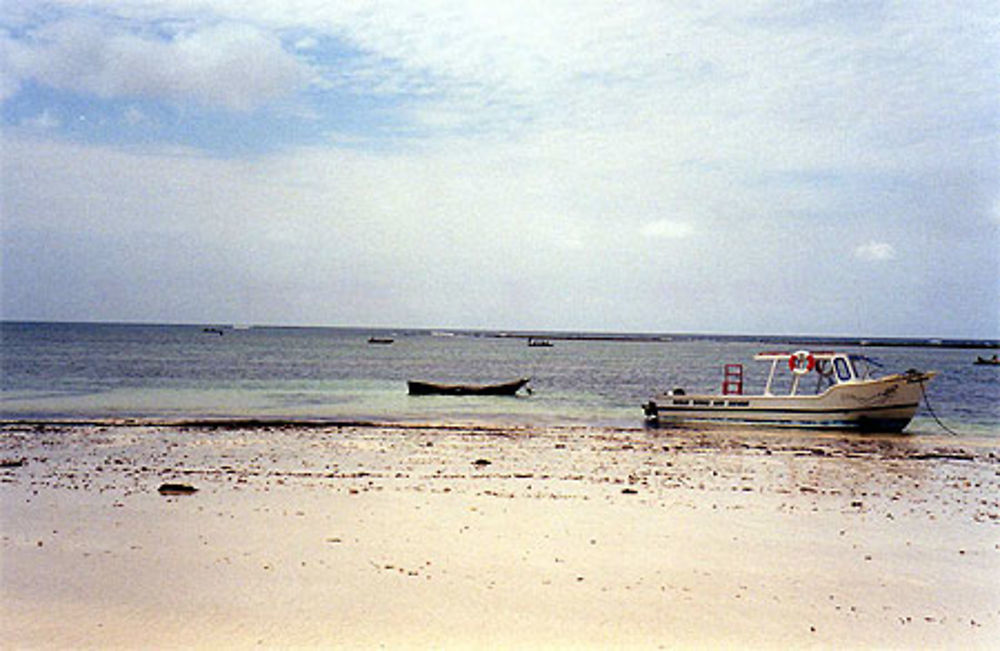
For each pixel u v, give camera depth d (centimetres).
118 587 1006
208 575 1056
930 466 2128
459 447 2328
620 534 1304
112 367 6606
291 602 964
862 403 2908
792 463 2138
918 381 2916
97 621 898
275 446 2266
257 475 1770
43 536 1227
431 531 1295
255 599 972
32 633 862
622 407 3881
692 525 1378
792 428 2981
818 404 2945
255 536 1245
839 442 2653
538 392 4875
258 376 5906
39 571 1062
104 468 1833
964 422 3419
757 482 1827
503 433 2727
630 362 10431
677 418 3114
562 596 1002
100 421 2798
